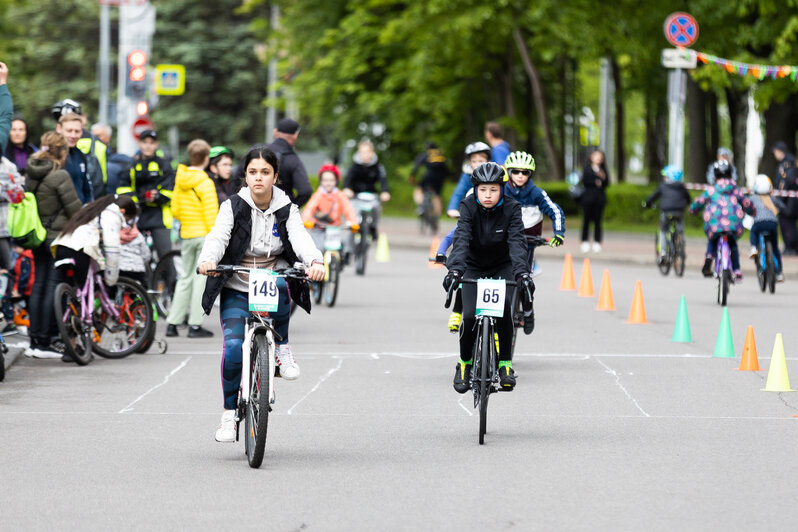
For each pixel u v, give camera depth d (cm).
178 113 18262
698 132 10894
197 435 2695
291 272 2395
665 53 7712
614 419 2889
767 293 5975
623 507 2081
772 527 1959
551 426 2805
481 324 2684
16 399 3134
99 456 2480
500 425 2816
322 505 2092
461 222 2788
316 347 4116
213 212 4281
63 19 19125
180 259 4828
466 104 13662
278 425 2809
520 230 2781
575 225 10869
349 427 2786
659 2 10706
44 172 3712
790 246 7925
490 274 2861
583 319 4922
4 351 3700
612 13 10925
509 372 2727
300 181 4694
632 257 7906
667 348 4106
